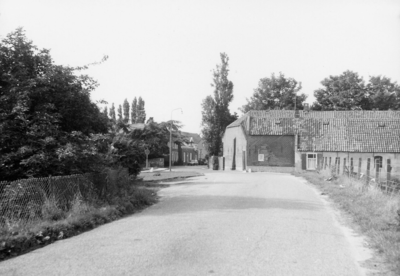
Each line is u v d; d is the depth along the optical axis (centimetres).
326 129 5075
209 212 1307
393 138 4794
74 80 1416
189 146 9738
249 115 5506
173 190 2147
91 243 852
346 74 6775
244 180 2975
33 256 746
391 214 1124
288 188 2245
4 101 1238
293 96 7375
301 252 784
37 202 1027
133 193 1589
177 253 760
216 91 6881
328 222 1140
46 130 1251
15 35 1350
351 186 1956
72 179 1187
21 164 1185
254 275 631
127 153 2306
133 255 744
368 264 704
